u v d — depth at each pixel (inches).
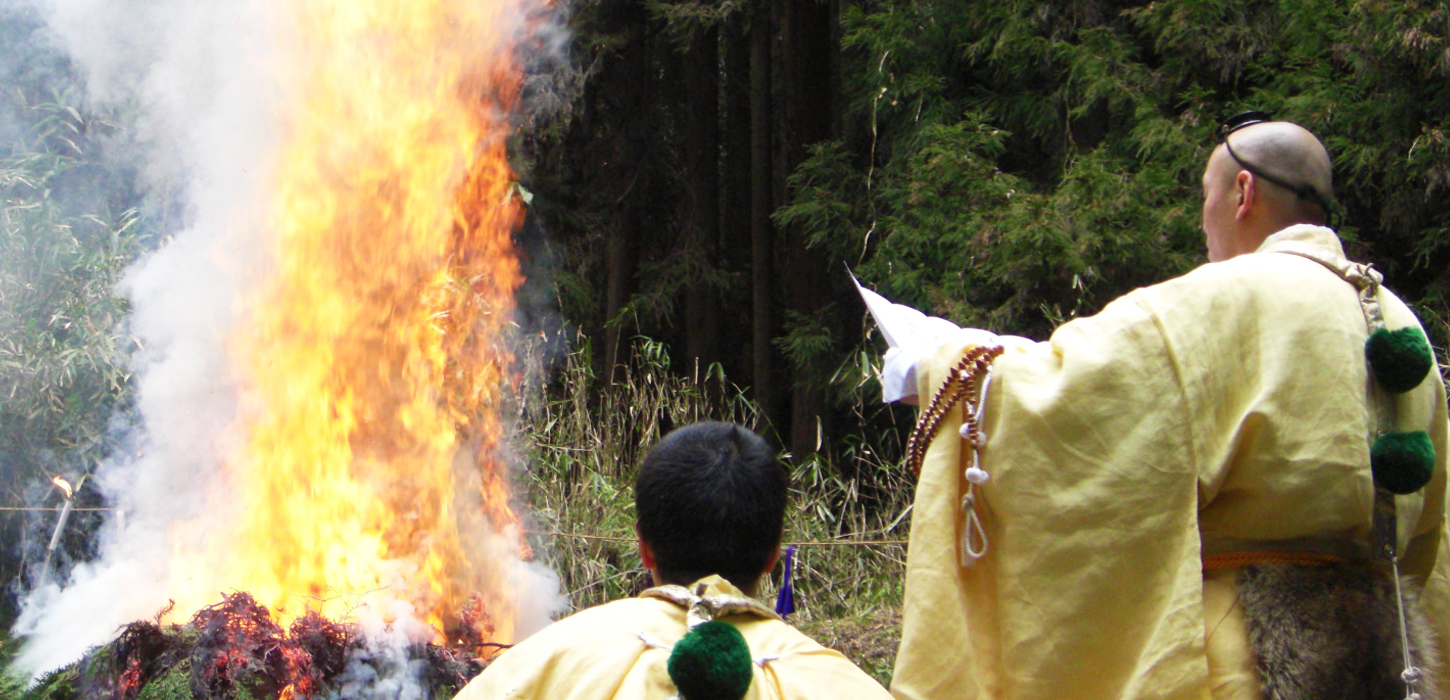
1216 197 80.3
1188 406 70.1
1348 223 244.7
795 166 376.5
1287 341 70.3
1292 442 68.8
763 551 64.5
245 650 116.2
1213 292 72.2
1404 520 70.7
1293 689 66.7
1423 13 215.9
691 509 63.4
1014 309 249.9
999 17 280.5
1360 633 67.2
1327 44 242.1
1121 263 242.7
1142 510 69.5
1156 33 267.7
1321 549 70.2
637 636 59.8
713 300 394.0
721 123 428.8
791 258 373.1
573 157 370.9
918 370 78.6
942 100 289.7
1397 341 70.0
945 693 72.9
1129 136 263.4
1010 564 71.9
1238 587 70.1
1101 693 69.9
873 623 186.5
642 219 393.7
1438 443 73.6
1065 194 247.0
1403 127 228.2
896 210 291.3
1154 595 69.5
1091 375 70.9
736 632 56.8
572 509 210.7
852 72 334.3
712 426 66.6
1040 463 71.2
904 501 229.3
